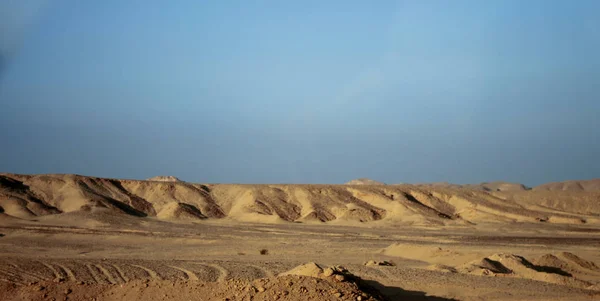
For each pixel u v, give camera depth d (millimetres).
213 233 71312
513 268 37656
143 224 78875
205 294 19891
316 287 19062
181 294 20172
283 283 19500
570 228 82625
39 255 47875
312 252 51469
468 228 84000
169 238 63031
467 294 28938
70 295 21156
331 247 56531
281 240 64875
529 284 31672
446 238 68938
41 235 62938
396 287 30000
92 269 32938
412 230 80438
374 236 71188
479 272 35406
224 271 34906
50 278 29062
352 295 18672
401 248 49906
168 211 91375
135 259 42750
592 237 71688
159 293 20531
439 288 29953
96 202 88375
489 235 73812
